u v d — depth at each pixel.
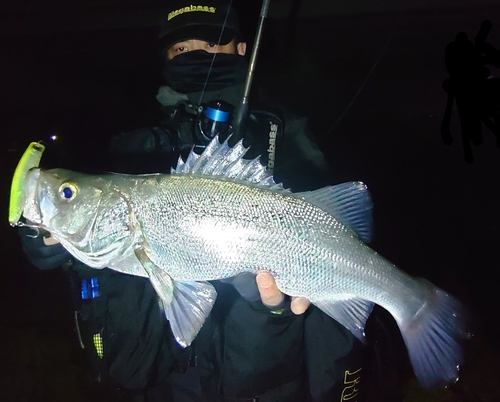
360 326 0.59
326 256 0.57
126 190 0.57
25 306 1.60
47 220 0.57
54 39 2.33
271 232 0.56
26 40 2.32
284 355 0.64
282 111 0.78
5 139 2.22
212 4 0.80
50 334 1.48
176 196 0.56
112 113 2.26
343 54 2.32
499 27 2.18
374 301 0.60
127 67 2.37
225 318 0.65
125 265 0.58
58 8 2.28
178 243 0.56
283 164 0.72
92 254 0.58
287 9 2.15
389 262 0.60
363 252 0.59
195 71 0.77
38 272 1.75
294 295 0.59
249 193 0.57
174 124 0.74
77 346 1.42
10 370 1.33
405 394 1.18
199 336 0.67
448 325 0.61
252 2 1.18
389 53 2.33
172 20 0.79
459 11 2.19
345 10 2.21
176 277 0.57
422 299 0.61
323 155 0.75
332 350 0.66
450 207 2.06
